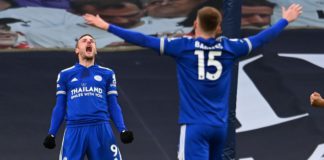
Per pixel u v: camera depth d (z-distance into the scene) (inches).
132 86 1256.8
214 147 746.8
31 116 1209.4
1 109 1207.6
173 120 1237.7
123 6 1302.9
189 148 725.3
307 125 1256.2
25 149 1180.5
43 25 1277.1
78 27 1286.9
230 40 741.3
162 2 1310.3
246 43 739.4
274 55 1304.1
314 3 1344.7
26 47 1262.3
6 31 1262.3
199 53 727.7
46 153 1183.6
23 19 1273.4
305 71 1302.9
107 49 1280.8
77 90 895.7
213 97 729.6
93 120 890.7
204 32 736.3
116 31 714.8
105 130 895.7
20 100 1219.2
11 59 1250.0
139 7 1306.6
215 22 732.7
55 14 1285.7
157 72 1275.8
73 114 890.1
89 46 913.5
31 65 1250.0
